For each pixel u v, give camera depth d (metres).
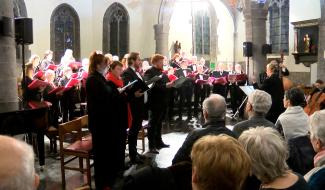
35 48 14.72
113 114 4.80
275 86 6.24
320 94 5.96
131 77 5.88
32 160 0.98
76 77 8.52
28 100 6.51
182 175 2.10
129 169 5.68
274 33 16.20
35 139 6.42
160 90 6.59
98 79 4.69
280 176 1.89
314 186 2.10
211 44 18.67
